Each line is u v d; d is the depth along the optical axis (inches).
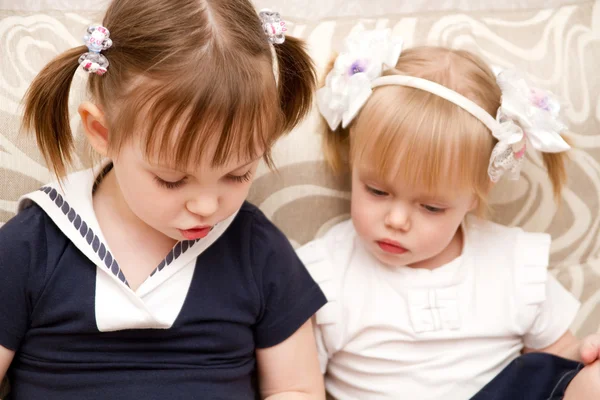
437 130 32.9
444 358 36.7
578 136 40.4
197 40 26.3
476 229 38.8
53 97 29.2
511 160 35.0
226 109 25.7
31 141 34.7
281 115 29.6
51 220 31.4
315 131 38.9
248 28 27.5
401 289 37.1
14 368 32.1
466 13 41.8
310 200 39.2
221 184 27.9
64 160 31.8
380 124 33.7
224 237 33.7
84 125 28.9
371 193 35.0
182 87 25.6
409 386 36.4
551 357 35.4
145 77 26.4
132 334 31.5
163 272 31.7
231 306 32.9
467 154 33.5
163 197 27.7
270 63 28.1
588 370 33.1
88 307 30.6
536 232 40.8
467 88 34.4
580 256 41.6
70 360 31.2
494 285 37.5
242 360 33.6
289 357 34.4
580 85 40.6
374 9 41.9
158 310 31.4
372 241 35.7
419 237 34.6
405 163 33.1
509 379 35.2
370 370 37.0
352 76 34.9
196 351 32.4
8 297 30.5
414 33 40.9
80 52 28.7
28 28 36.5
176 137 25.9
